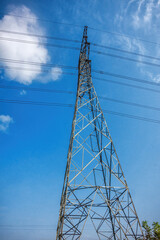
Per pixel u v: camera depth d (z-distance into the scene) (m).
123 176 16.94
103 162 19.38
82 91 23.30
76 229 14.28
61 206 15.73
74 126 18.95
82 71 26.20
